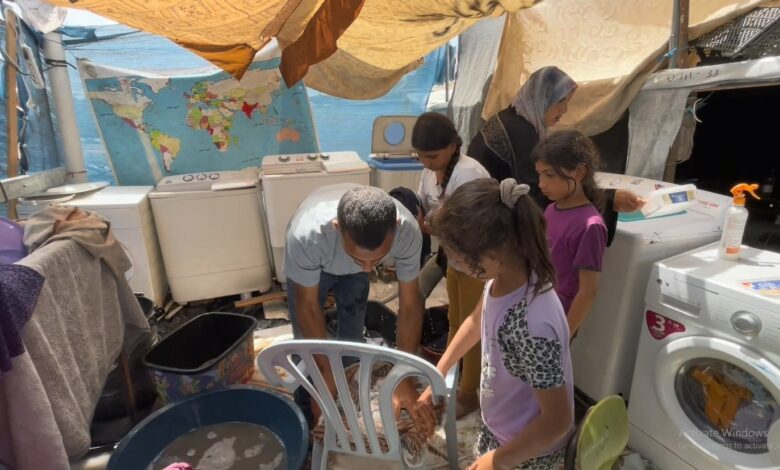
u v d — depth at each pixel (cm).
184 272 309
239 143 357
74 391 148
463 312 179
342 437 122
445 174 178
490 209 84
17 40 256
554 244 156
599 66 283
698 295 147
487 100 341
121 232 276
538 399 92
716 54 220
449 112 416
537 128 172
